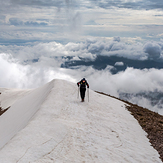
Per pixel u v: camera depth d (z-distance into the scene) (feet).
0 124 62.54
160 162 23.34
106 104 51.52
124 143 27.14
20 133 23.66
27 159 17.17
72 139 24.62
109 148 24.32
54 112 36.86
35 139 22.07
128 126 36.11
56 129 26.32
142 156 23.99
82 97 48.08
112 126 33.91
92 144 24.48
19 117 53.52
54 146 21.38
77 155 20.80
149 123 40.04
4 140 34.86
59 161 18.54
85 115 38.09
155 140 30.81
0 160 16.15
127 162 21.63
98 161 20.45
